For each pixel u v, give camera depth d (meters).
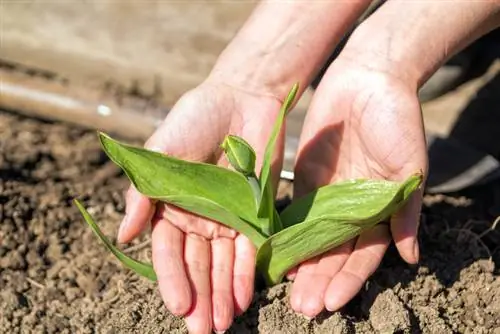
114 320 1.07
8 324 1.10
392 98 1.03
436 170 1.21
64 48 1.38
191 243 1.04
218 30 1.37
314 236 1.01
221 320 1.01
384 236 1.04
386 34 1.06
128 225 1.04
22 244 1.17
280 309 1.05
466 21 1.07
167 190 1.04
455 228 1.15
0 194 1.20
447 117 1.33
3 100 1.33
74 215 1.20
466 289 1.09
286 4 1.13
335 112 1.07
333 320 1.03
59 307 1.12
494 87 1.34
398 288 1.07
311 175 1.09
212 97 1.08
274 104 1.10
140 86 1.37
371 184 1.03
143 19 1.38
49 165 1.27
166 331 1.06
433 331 1.05
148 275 1.04
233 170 1.04
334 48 1.15
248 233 1.03
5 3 1.40
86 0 1.40
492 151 1.29
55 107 1.32
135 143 1.31
